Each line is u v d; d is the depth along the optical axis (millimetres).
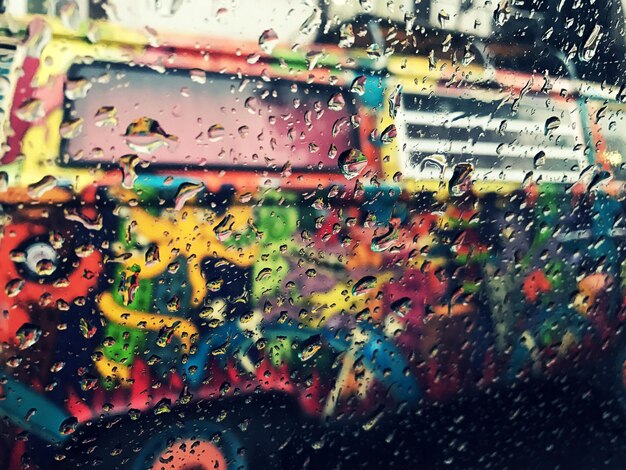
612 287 2172
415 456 1633
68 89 1290
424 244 1822
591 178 2123
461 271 1893
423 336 1820
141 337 1427
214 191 1492
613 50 2119
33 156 1258
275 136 1564
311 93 1601
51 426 1314
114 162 1356
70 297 1323
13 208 1247
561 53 2027
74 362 1339
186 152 1446
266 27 1529
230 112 1497
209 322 1523
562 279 2078
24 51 1236
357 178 1684
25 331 1269
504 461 1676
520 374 1966
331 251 1679
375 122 1697
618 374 2105
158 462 1418
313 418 1628
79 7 1287
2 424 1265
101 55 1325
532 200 2010
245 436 1527
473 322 1905
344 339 1707
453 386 1842
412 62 1746
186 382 1493
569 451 1771
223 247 1527
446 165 1819
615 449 1826
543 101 1999
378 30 1687
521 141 1958
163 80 1406
